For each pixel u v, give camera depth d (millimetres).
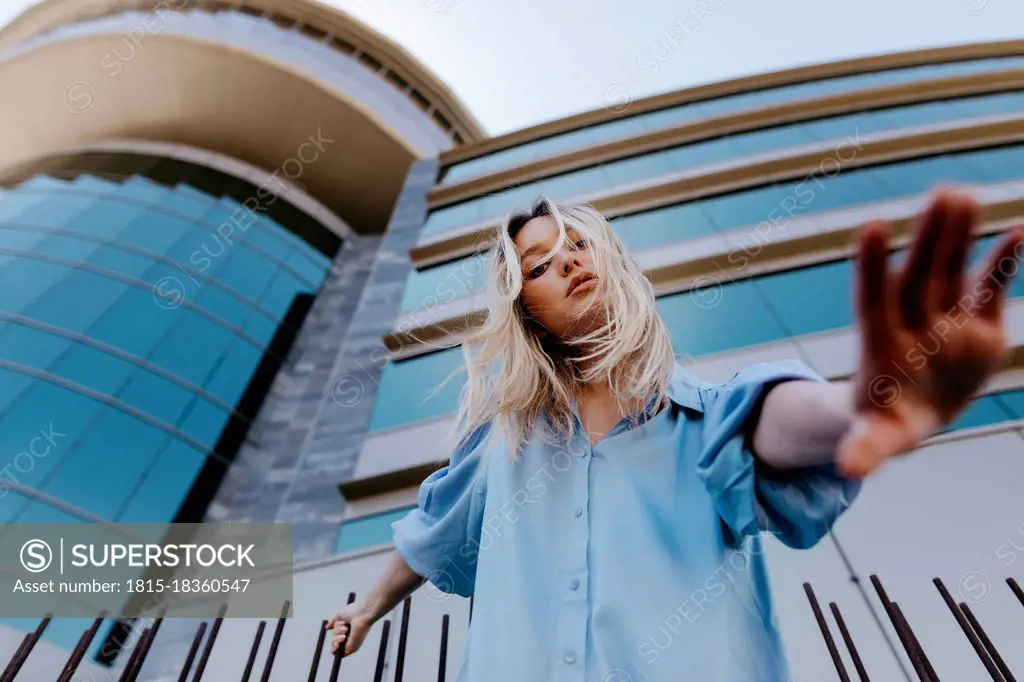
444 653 3143
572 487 1395
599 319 1520
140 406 10977
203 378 12281
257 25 21047
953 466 4586
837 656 2826
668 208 10797
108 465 9789
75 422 10094
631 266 1567
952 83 12836
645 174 12188
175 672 5312
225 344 13336
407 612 3244
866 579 3861
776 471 1018
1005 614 3562
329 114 19672
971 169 9852
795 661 3471
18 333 11133
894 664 3395
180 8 20781
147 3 20766
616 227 10555
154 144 20281
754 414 1013
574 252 1594
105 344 11625
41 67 18969
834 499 978
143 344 12078
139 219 15398
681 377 1460
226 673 4145
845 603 3744
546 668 1116
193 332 13055
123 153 19578
